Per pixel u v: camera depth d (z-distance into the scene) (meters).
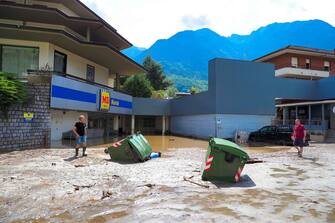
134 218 5.13
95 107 22.39
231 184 7.92
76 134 12.58
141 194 6.74
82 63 25.72
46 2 23.86
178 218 5.13
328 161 12.56
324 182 8.24
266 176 9.10
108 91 24.62
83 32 26.59
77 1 24.09
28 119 15.70
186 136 31.06
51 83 17.06
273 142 21.50
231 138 25.33
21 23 22.89
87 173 9.01
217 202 6.14
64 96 18.22
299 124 14.22
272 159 13.16
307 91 30.52
